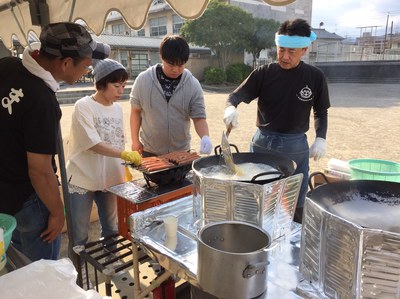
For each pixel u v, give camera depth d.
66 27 1.23
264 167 1.11
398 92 12.32
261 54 18.78
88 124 1.75
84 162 1.84
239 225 0.81
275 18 17.92
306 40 1.70
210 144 1.85
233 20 16.39
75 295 0.65
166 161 1.67
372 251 0.60
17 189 1.28
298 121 1.90
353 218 0.73
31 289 0.65
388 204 0.79
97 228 2.62
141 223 1.08
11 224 0.95
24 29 2.45
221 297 0.73
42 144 1.18
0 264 0.82
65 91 12.18
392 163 1.73
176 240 1.01
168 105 2.00
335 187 0.83
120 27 23.81
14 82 1.17
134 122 2.14
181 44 1.79
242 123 7.23
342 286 0.67
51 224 1.35
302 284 0.78
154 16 21.91
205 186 0.93
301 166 1.96
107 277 1.28
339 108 8.80
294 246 0.97
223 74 17.17
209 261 0.72
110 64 1.79
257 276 0.71
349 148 5.01
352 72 17.02
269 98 1.91
